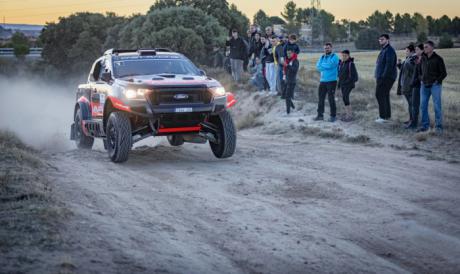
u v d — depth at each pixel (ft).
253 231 23.24
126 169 35.17
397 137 45.68
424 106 45.88
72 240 20.02
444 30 440.45
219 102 36.99
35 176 28.76
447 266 20.15
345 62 53.83
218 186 30.45
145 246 20.63
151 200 27.30
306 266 19.88
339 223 24.45
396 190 29.53
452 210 26.00
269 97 71.05
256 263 19.99
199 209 26.07
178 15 197.67
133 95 35.81
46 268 17.35
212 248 21.24
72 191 27.86
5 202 23.56
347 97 54.19
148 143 54.39
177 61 41.22
